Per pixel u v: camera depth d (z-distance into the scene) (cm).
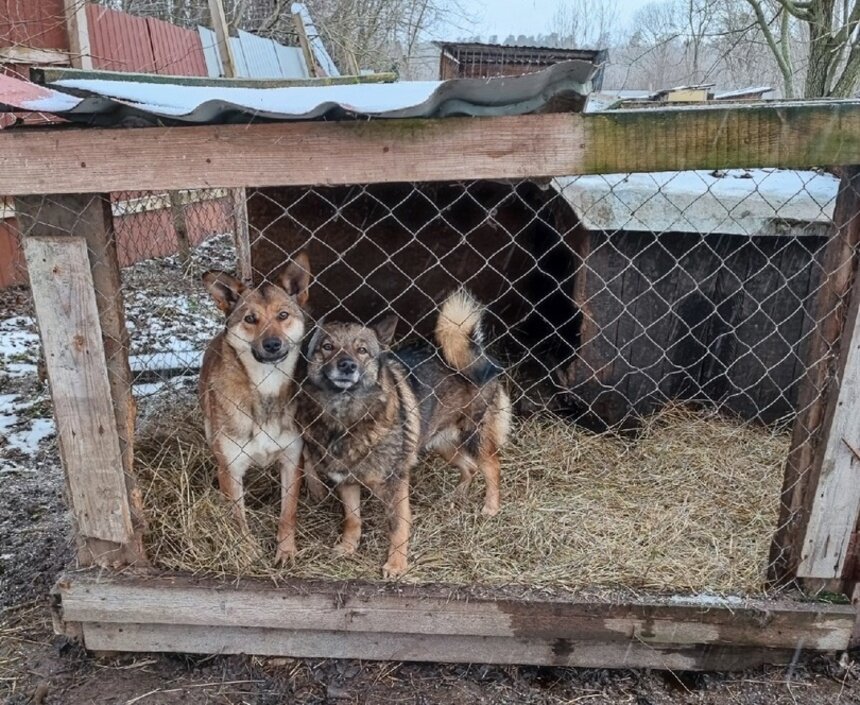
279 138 187
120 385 221
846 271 209
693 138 188
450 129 187
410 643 242
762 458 345
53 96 195
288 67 1152
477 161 190
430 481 336
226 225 808
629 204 323
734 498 312
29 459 394
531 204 418
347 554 269
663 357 335
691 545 273
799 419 228
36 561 298
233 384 263
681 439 359
